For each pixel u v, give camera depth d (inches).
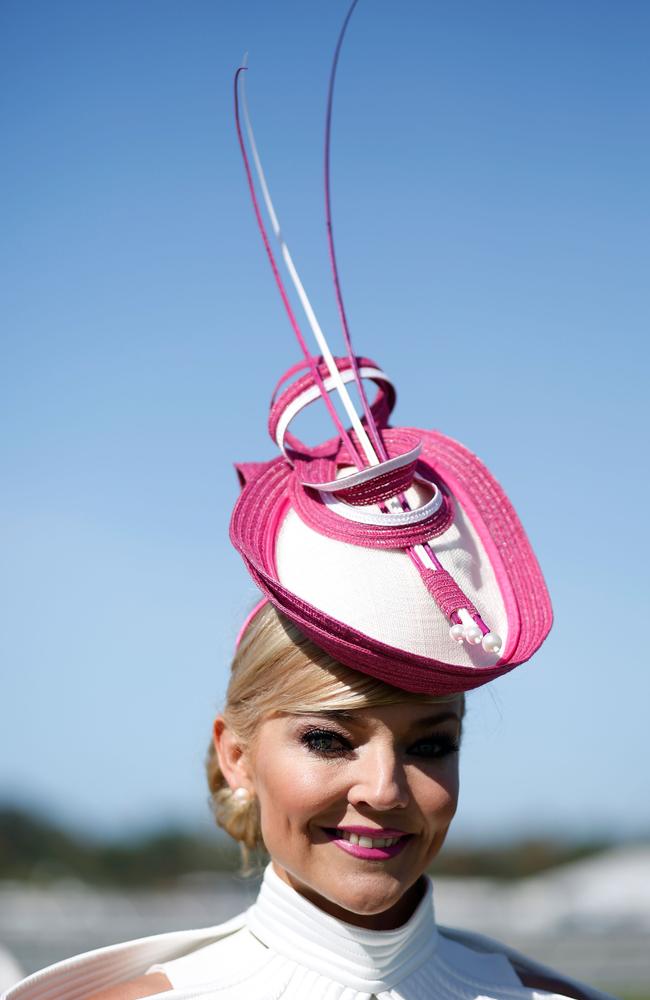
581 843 1437.0
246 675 108.9
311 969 109.5
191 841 1369.3
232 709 113.3
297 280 116.0
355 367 116.2
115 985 117.4
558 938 884.6
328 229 116.8
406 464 107.9
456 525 113.0
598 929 939.3
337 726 102.3
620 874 1055.0
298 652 103.7
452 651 104.1
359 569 105.3
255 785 111.9
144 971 119.3
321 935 109.2
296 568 107.3
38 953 615.5
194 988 110.7
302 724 103.3
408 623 103.6
